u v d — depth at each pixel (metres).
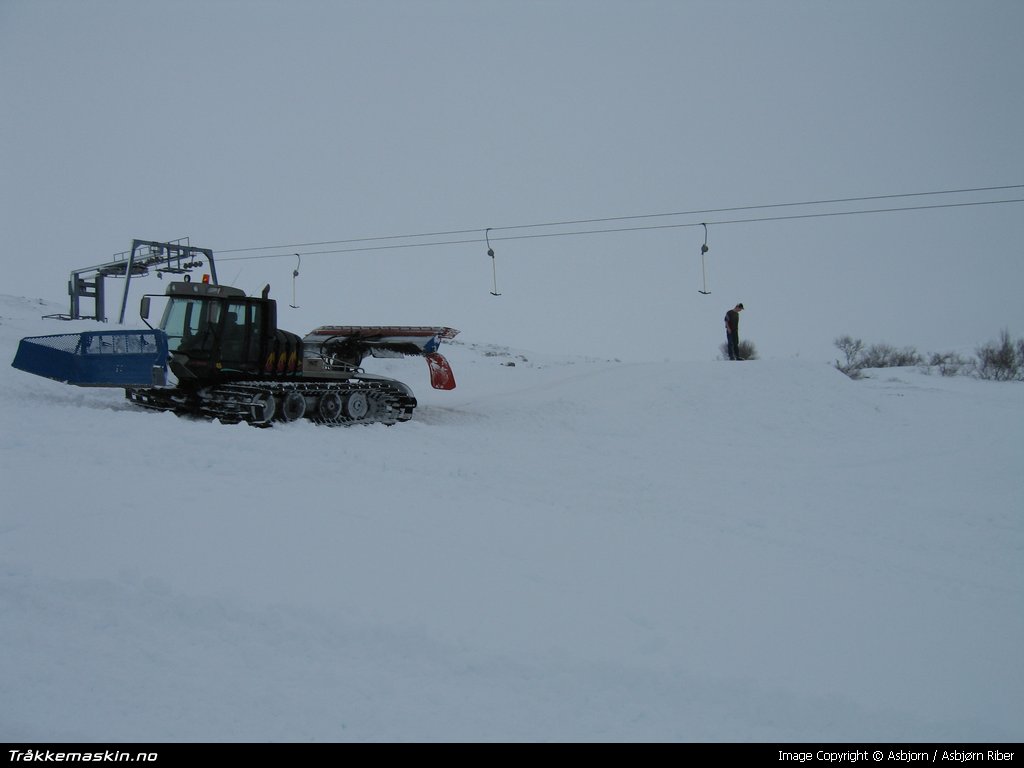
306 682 5.27
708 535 9.45
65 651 5.48
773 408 18.80
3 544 6.98
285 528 7.71
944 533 10.78
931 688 5.95
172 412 14.45
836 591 7.85
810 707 5.42
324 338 17.08
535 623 6.28
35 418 11.76
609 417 17.83
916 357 42.75
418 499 9.30
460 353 36.44
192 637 5.73
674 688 5.51
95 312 29.05
